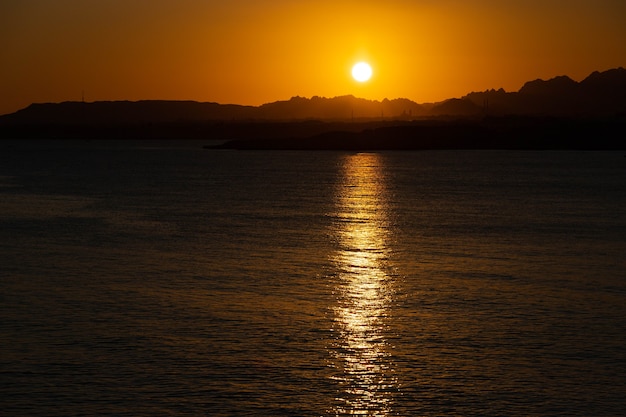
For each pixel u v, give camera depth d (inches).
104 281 1738.4
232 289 1649.9
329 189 4904.0
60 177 6107.3
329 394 1022.4
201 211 3415.4
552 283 1729.8
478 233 2637.8
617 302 1539.1
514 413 964.6
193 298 1558.8
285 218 3122.5
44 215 3208.7
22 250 2212.1
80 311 1443.2
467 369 1119.6
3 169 7303.2
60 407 975.6
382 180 5905.5
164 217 3154.5
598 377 1090.1
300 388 1042.1
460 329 1327.5
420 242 2399.1
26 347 1210.0
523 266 1953.7
